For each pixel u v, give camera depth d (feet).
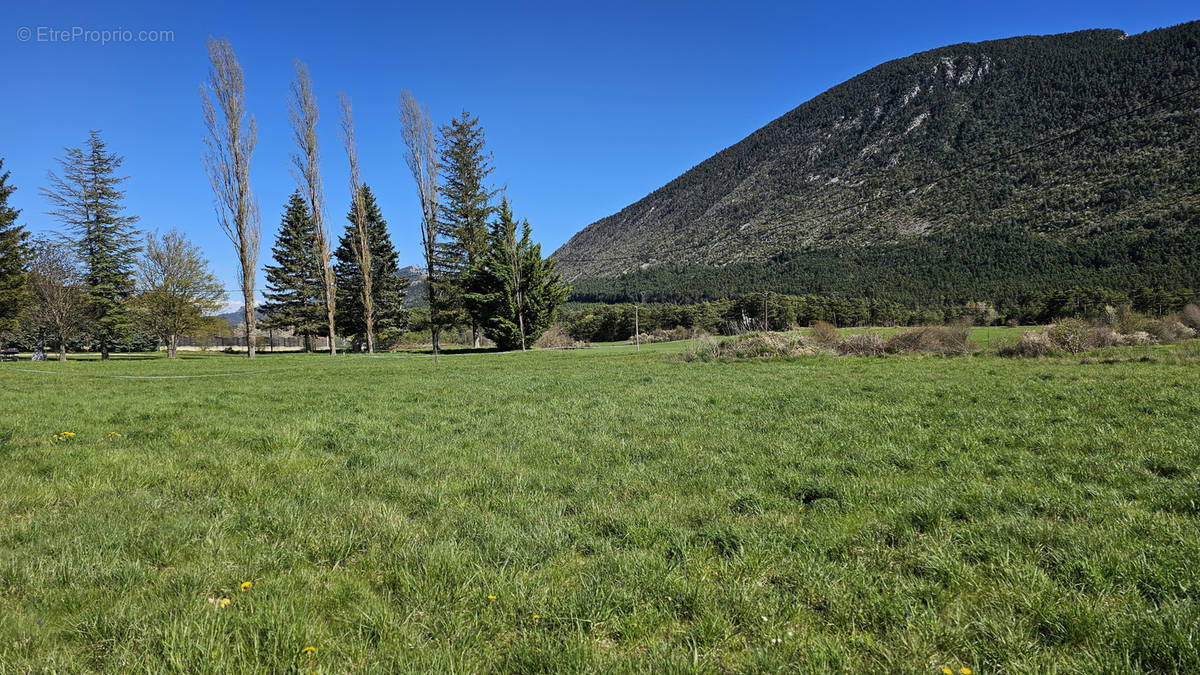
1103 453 20.40
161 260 139.13
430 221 147.54
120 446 24.76
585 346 173.27
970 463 19.71
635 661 8.33
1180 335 91.04
